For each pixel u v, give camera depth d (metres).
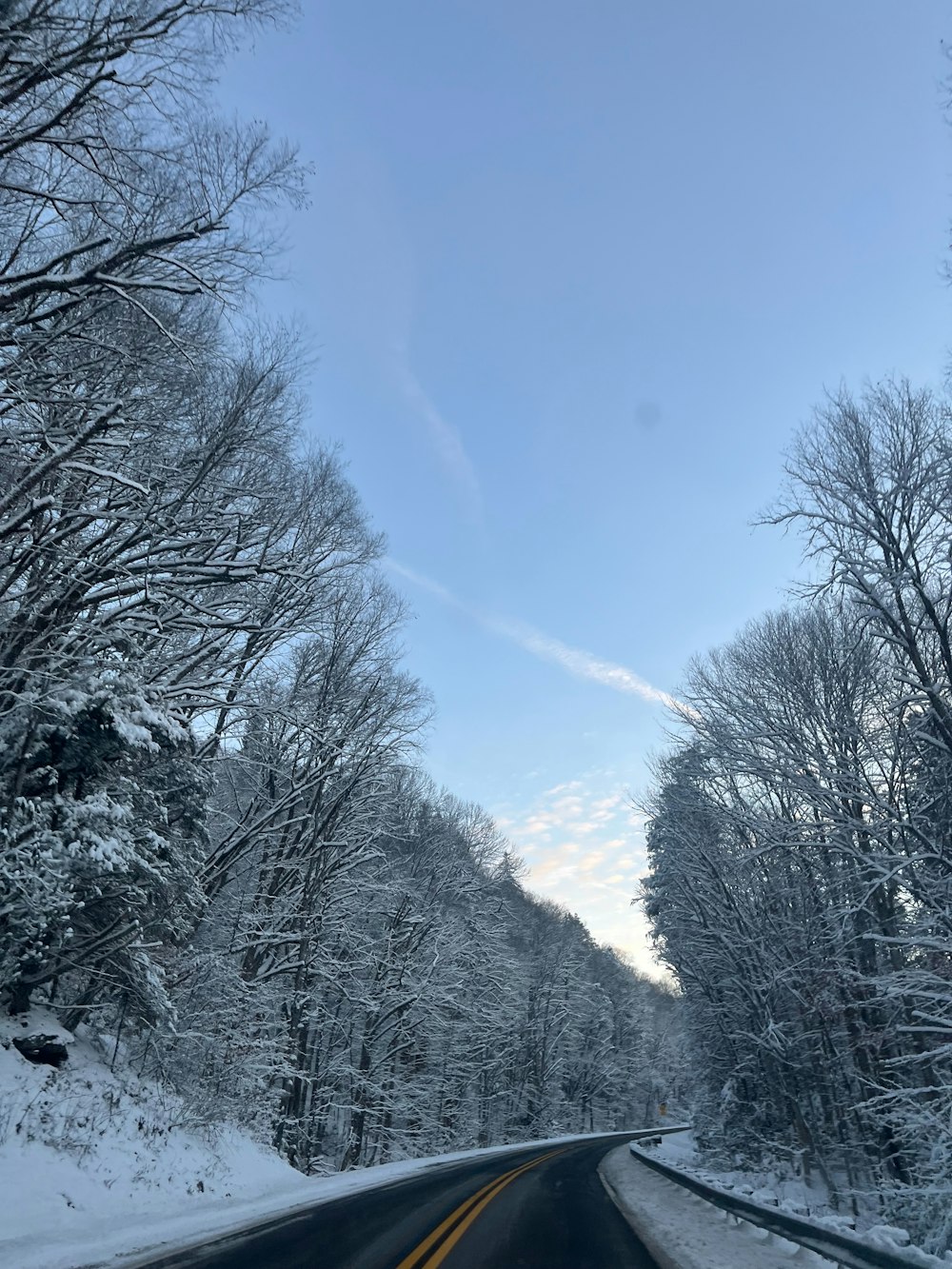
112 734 12.57
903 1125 13.94
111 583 14.39
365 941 29.52
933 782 15.27
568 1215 12.26
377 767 26.64
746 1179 23.58
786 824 16.30
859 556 13.96
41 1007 14.16
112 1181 10.25
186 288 10.40
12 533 12.06
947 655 13.45
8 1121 9.80
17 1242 7.25
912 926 13.99
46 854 11.03
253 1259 7.49
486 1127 49.41
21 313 11.30
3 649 12.77
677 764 25.45
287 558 16.33
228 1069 18.95
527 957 57.06
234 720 18.77
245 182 10.85
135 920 14.04
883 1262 6.48
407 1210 12.23
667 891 29.42
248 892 25.14
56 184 10.87
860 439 14.11
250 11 9.77
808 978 19.38
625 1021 77.62
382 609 25.77
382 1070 33.06
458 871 36.69
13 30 9.12
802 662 19.75
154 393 12.79
